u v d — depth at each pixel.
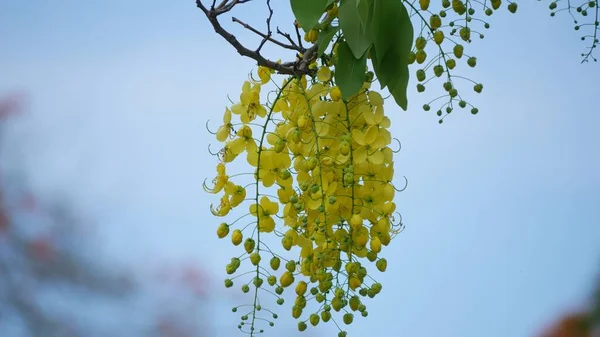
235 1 2.38
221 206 2.46
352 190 2.43
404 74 2.45
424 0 2.52
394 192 2.44
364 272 2.43
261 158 2.46
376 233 2.44
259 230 2.45
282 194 2.45
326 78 2.45
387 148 2.45
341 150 2.39
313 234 2.44
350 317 2.44
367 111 2.44
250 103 2.46
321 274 2.41
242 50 2.41
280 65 2.43
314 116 2.44
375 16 2.41
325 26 2.47
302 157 2.45
